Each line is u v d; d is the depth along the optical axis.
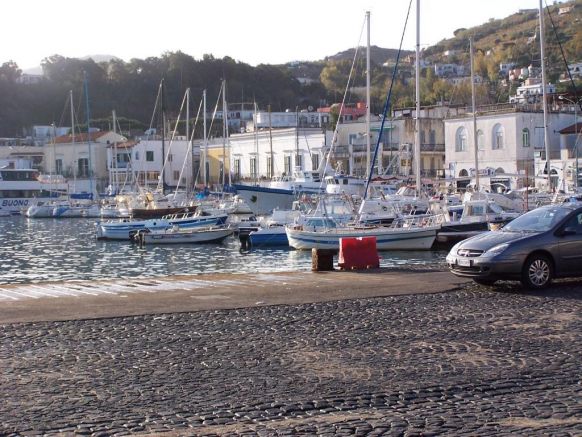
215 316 14.68
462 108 93.94
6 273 41.28
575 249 17.59
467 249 17.75
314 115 123.94
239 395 9.24
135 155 117.00
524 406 8.70
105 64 182.62
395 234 42.97
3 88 162.50
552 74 151.25
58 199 101.25
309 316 14.62
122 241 60.34
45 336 12.77
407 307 15.52
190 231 55.91
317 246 44.72
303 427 8.03
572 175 72.00
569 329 12.98
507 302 15.88
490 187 71.75
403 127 91.94
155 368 10.58
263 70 187.50
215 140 113.38
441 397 9.09
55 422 8.25
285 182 69.75
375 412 8.54
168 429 8.01
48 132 150.62
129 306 15.84
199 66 178.00
